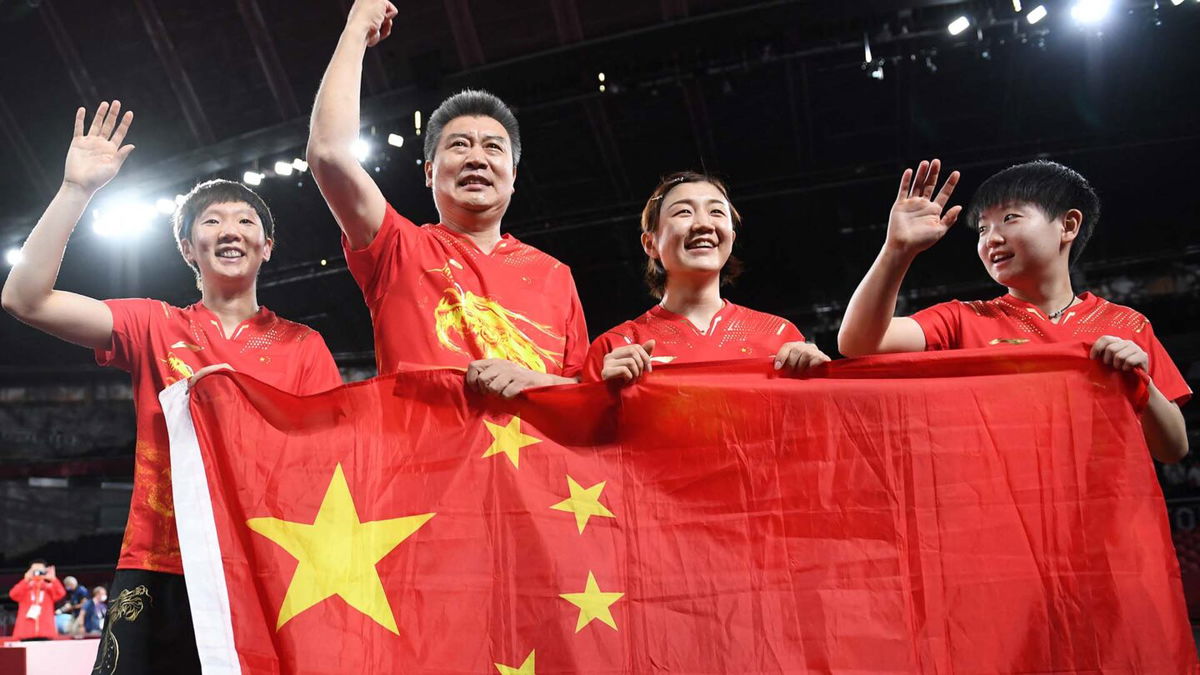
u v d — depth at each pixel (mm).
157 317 3121
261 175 12047
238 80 10852
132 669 2768
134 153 11727
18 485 16234
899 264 2594
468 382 2598
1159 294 14117
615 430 2586
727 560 2453
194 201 3307
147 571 2857
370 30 2875
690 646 2379
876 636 2365
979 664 2332
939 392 2547
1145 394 2500
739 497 2510
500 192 3115
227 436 2479
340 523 2453
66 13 10250
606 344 3072
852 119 12188
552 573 2428
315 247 14336
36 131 11422
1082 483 2443
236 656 2311
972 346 2963
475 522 2477
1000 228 3059
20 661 5707
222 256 3176
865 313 2670
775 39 10367
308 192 12938
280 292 15398
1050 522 2424
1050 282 3045
